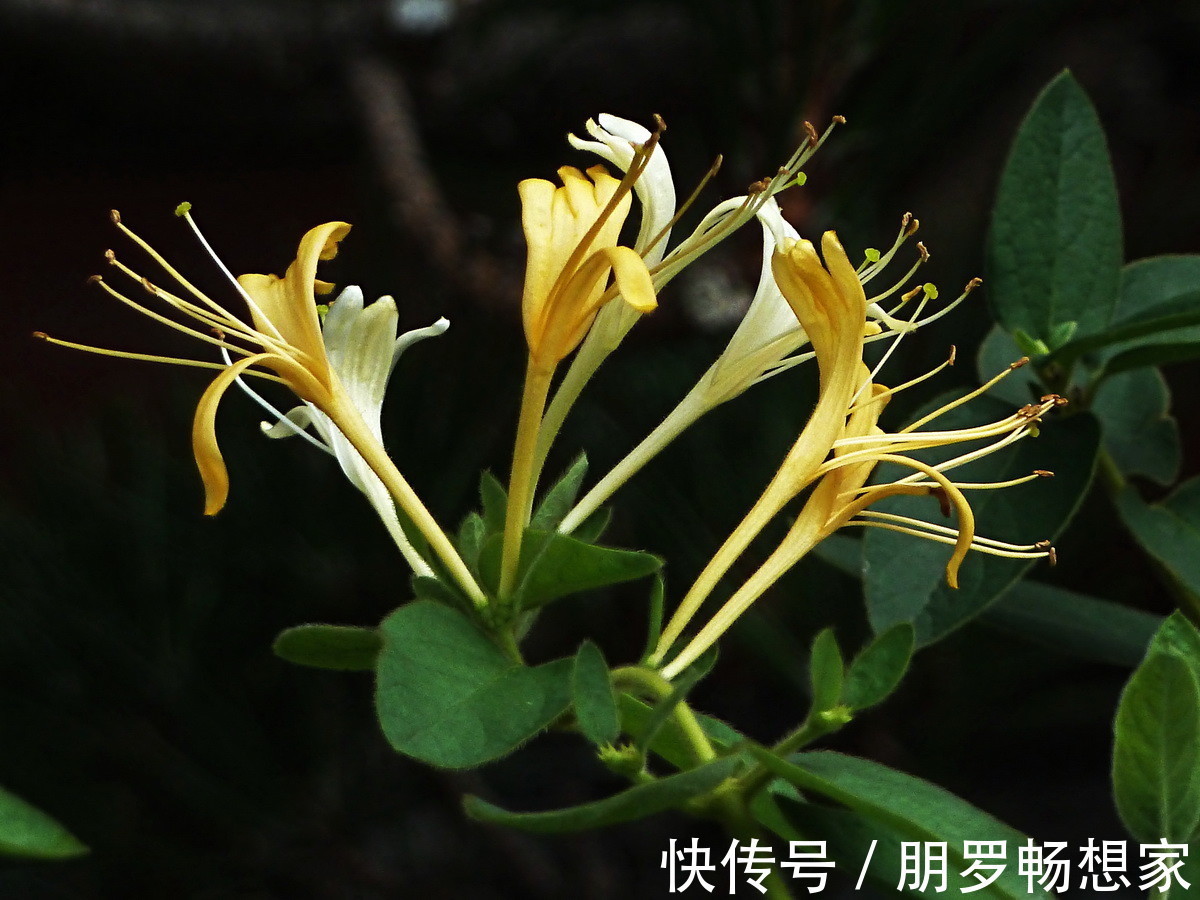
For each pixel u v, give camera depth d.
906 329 0.23
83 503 0.38
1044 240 0.26
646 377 0.38
